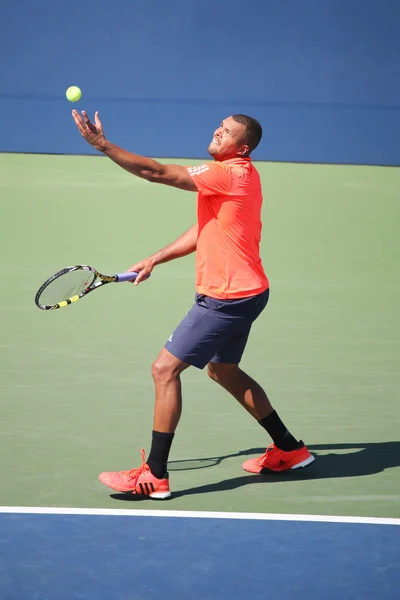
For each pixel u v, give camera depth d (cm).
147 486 1958
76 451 2206
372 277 3934
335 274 3969
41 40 6531
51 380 2662
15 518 1862
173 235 4538
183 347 1972
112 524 1848
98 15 6544
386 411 2506
